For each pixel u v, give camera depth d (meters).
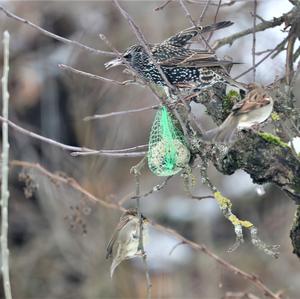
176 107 7.41
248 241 16.91
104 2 15.70
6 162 6.61
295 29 8.04
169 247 17.14
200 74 7.84
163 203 17.44
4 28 16.00
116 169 16.75
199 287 16.31
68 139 16.23
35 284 16.59
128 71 7.95
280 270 15.84
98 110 15.81
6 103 6.72
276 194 16.59
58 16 16.14
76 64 15.63
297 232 7.45
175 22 15.01
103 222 15.27
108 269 16.19
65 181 9.27
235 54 14.46
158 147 7.65
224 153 7.11
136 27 6.86
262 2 13.38
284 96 7.66
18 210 16.69
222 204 7.25
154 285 16.75
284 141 7.52
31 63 16.47
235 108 7.00
